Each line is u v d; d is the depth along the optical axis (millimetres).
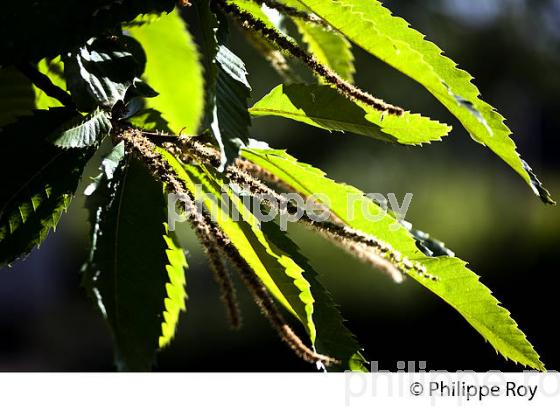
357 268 4461
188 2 879
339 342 921
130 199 893
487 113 881
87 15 854
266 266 892
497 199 5562
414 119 904
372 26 872
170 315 929
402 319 4277
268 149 915
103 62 888
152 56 1007
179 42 1001
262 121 4473
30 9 847
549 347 4500
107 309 871
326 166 4793
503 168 5770
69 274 4531
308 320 890
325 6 879
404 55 871
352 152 4859
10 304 4562
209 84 842
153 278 884
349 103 911
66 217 4078
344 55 987
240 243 902
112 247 882
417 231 969
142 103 963
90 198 882
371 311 4336
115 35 899
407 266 913
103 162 891
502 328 914
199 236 910
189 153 883
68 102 904
